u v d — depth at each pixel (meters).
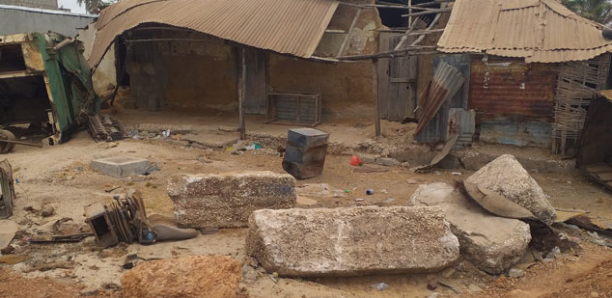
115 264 5.22
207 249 5.71
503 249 5.62
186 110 16.00
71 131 12.42
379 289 5.21
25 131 13.03
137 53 16.38
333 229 5.38
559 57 9.52
